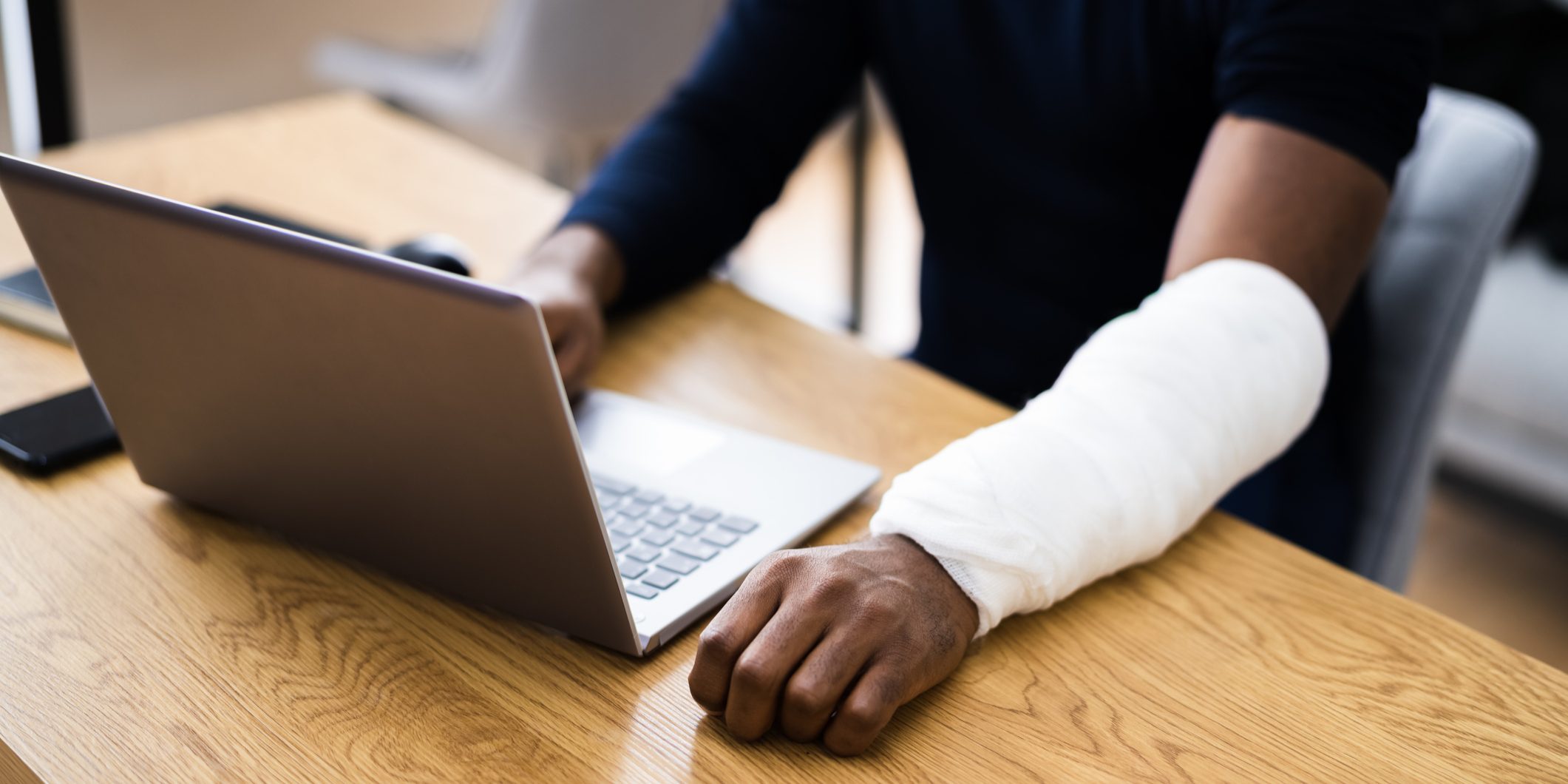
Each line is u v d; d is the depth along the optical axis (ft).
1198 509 2.05
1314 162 2.34
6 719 1.65
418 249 2.74
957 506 1.85
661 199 2.99
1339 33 2.40
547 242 2.87
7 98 3.72
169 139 3.77
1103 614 1.98
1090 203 3.12
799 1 3.35
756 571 1.79
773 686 1.62
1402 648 1.93
